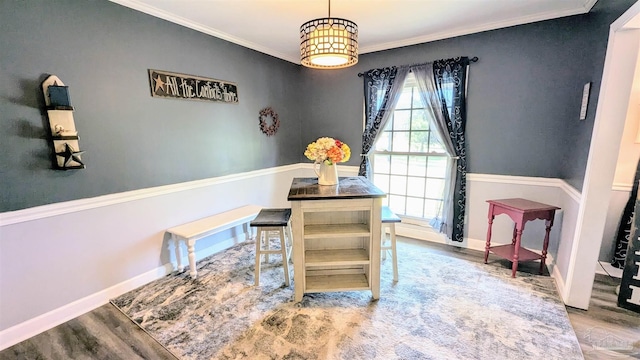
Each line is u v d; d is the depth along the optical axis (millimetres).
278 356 1775
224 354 1800
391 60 3611
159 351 1836
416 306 2254
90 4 2154
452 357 1752
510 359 1730
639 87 2502
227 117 3326
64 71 2053
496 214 2855
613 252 2768
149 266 2686
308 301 2338
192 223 2971
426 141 3592
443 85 3252
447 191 3367
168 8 2518
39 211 1982
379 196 2168
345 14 2658
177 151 2852
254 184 3777
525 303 2277
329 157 2393
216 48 3127
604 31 2109
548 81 2771
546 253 2768
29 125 1920
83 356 1807
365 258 2340
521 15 2719
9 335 1910
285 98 4160
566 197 2619
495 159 3135
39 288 2025
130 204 2508
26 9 1856
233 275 2771
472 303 2285
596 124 2035
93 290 2309
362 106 3920
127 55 2400
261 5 2457
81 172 2188
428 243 3559
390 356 1765
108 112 2312
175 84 2770
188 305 2305
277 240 3592
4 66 1800
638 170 2580
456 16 2730
